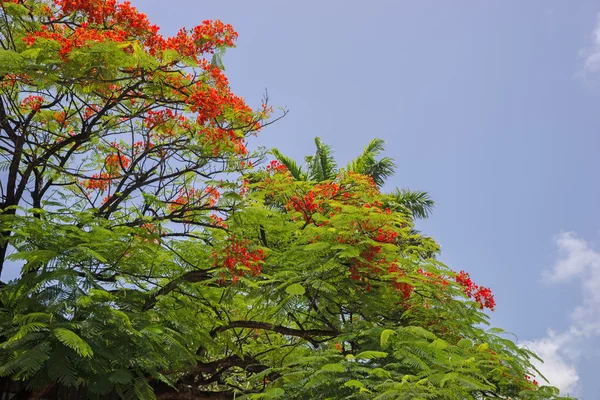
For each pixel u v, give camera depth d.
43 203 9.27
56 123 11.34
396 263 10.05
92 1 8.67
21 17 8.47
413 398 6.32
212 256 9.62
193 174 10.91
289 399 7.86
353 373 7.43
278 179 10.79
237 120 9.70
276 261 10.06
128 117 10.04
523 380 9.70
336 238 9.64
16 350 6.87
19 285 7.59
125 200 10.73
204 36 9.05
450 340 10.12
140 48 7.89
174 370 10.12
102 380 7.52
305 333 10.88
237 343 12.55
